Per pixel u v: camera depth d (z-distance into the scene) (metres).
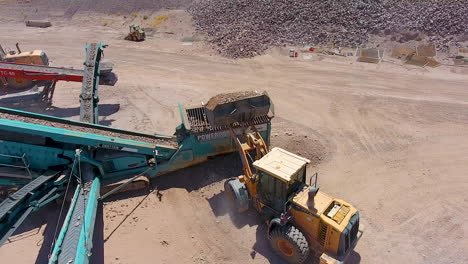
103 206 12.05
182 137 12.95
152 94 20.41
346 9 27.02
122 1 36.78
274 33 26.95
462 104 17.94
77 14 36.81
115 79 18.42
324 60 23.64
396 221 11.45
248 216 11.59
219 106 11.95
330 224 8.70
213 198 12.41
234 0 31.39
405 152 14.73
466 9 24.78
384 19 25.72
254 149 11.77
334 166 14.08
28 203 10.18
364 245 10.62
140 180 12.48
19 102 19.91
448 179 13.18
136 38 29.42
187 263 10.13
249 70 22.86
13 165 10.96
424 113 17.36
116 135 13.07
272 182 9.66
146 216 11.67
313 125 16.83
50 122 12.65
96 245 10.62
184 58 25.31
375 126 16.58
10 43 30.03
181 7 34.47
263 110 12.66
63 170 11.72
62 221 11.54
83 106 15.25
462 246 10.50
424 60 22.70
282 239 9.51
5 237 8.98
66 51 27.75
